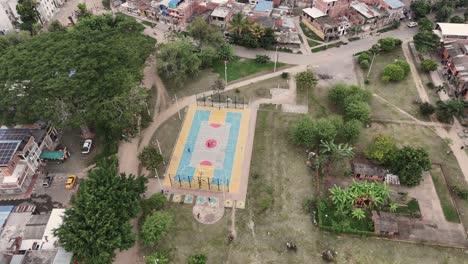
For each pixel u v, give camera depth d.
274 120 116.56
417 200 91.38
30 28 155.25
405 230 84.81
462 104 110.00
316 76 134.75
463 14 169.38
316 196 93.19
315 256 81.50
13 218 87.50
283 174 99.44
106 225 74.19
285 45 151.62
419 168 91.50
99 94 101.06
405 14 168.38
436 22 159.88
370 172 96.25
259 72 137.88
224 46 141.88
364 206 90.12
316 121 107.50
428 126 113.38
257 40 146.00
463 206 90.50
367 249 82.31
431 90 127.06
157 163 96.06
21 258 76.81
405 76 133.62
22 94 98.44
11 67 103.31
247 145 108.31
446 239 83.31
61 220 85.31
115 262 80.94
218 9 161.25
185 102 124.62
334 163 100.50
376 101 123.31
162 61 125.75
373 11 159.38
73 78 100.56
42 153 103.88
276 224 87.75
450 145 106.50
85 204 78.38
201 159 104.25
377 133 111.19
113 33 126.62
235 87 130.75
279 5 175.75
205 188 96.12
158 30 163.88
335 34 154.38
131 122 101.50
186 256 81.94
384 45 143.75
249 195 94.38
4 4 157.38
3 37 135.38
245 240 84.62
